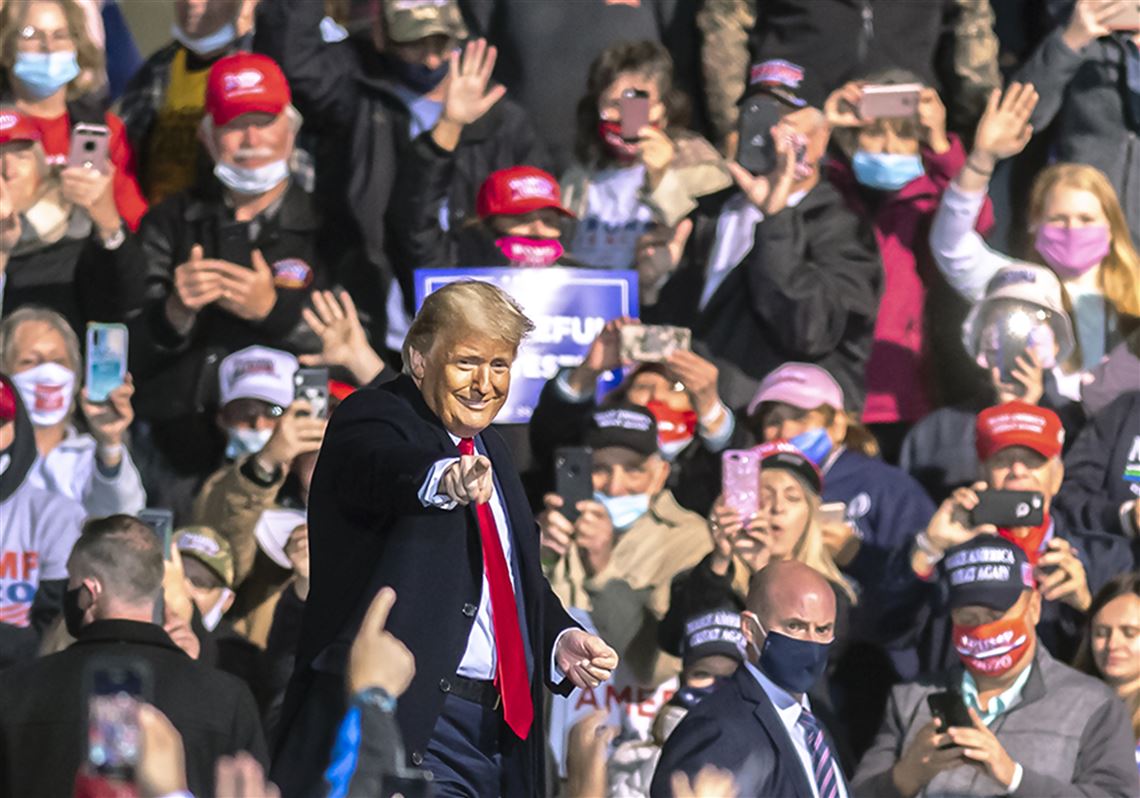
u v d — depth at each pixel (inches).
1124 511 1009.5
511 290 1014.4
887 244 1080.2
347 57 1095.0
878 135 1070.4
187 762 602.9
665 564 954.1
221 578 946.1
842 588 954.7
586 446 967.0
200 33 1099.9
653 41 1083.9
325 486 536.7
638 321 1011.9
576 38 1104.2
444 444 533.0
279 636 951.0
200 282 1032.8
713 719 696.4
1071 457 1030.4
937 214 1070.4
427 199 1061.8
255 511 976.3
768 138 1043.3
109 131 1064.8
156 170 1109.1
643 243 1067.9
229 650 948.0
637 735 928.9
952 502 964.6
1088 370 1055.6
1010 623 888.3
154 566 635.5
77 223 1065.5
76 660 611.2
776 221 1034.1
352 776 458.0
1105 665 932.0
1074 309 1064.8
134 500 1015.0
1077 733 882.1
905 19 1104.8
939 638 958.4
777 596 724.0
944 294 1073.5
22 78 1077.8
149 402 1039.0
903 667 962.7
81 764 598.5
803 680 718.5
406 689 518.6
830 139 1085.1
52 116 1087.0
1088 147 1098.1
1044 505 960.3
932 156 1078.4
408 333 544.7
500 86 1088.8
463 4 1117.7
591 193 1075.3
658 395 1010.1
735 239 1066.1
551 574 943.0
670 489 1015.0
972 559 897.5
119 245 1041.5
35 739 601.0
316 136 1098.1
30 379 1011.3
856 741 956.0
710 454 1016.2
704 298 1064.8
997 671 892.0
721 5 1114.1
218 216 1061.1
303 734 525.0
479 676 543.2
